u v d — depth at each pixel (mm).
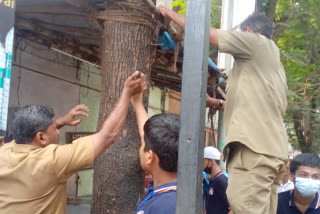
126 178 2699
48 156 1868
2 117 2680
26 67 5848
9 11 2719
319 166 2461
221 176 3602
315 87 8711
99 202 2723
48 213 1886
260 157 1844
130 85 2217
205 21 1202
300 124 10672
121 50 2803
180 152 1207
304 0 7223
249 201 1840
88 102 7488
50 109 2102
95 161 2805
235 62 2072
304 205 2617
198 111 1181
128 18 2809
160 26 3188
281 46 7520
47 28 4559
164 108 10523
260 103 1905
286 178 3977
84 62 7281
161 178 1601
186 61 1220
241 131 1878
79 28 4355
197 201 1171
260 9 6883
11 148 2006
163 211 1421
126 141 2715
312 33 7773
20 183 1838
